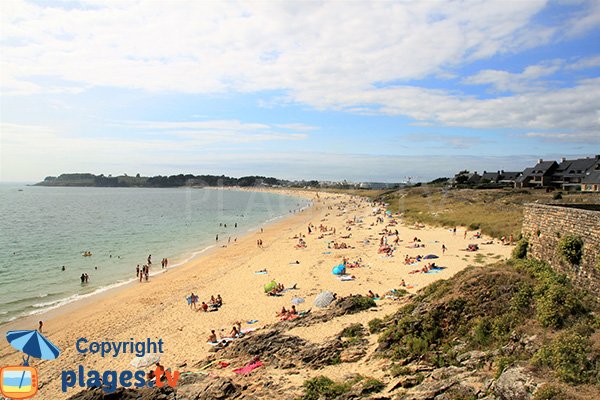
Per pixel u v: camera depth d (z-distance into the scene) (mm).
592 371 10273
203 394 14672
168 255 54156
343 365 17125
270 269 43094
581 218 16031
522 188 88750
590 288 14828
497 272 18172
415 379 13664
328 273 39656
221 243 63531
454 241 50844
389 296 28656
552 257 18062
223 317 28781
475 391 11609
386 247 48594
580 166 87562
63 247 59406
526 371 10898
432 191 111875
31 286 38438
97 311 31000
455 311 17078
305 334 21484
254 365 18516
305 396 14078
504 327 15180
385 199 129000
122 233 74562
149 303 32688
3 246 59812
